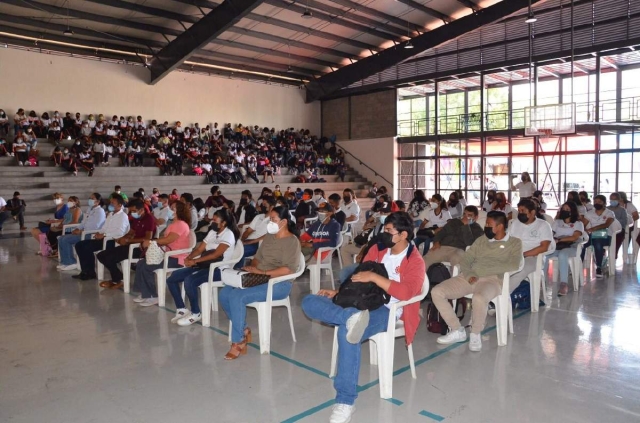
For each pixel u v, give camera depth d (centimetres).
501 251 430
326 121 2252
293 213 1110
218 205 904
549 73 1642
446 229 596
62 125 1573
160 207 958
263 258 441
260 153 1938
